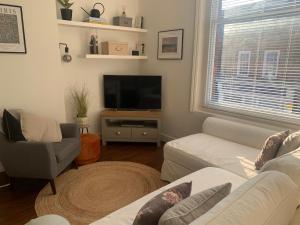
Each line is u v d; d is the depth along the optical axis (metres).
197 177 1.88
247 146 2.55
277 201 0.93
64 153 2.52
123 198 2.38
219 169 2.03
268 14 2.59
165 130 4.05
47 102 3.06
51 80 3.05
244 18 2.82
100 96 4.01
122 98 3.95
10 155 2.31
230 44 3.01
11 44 2.68
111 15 3.89
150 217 1.01
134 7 4.14
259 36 2.71
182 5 3.43
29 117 2.62
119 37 4.04
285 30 2.48
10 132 2.27
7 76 2.72
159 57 3.94
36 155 2.27
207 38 3.24
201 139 2.75
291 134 2.00
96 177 2.79
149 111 3.91
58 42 3.04
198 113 3.45
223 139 2.77
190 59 3.45
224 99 3.20
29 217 2.08
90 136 3.30
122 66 4.20
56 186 2.57
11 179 2.50
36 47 2.87
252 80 2.85
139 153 3.55
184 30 3.47
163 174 2.69
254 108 2.88
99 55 3.57
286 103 2.58
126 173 2.90
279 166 1.32
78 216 2.10
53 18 2.94
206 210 0.98
